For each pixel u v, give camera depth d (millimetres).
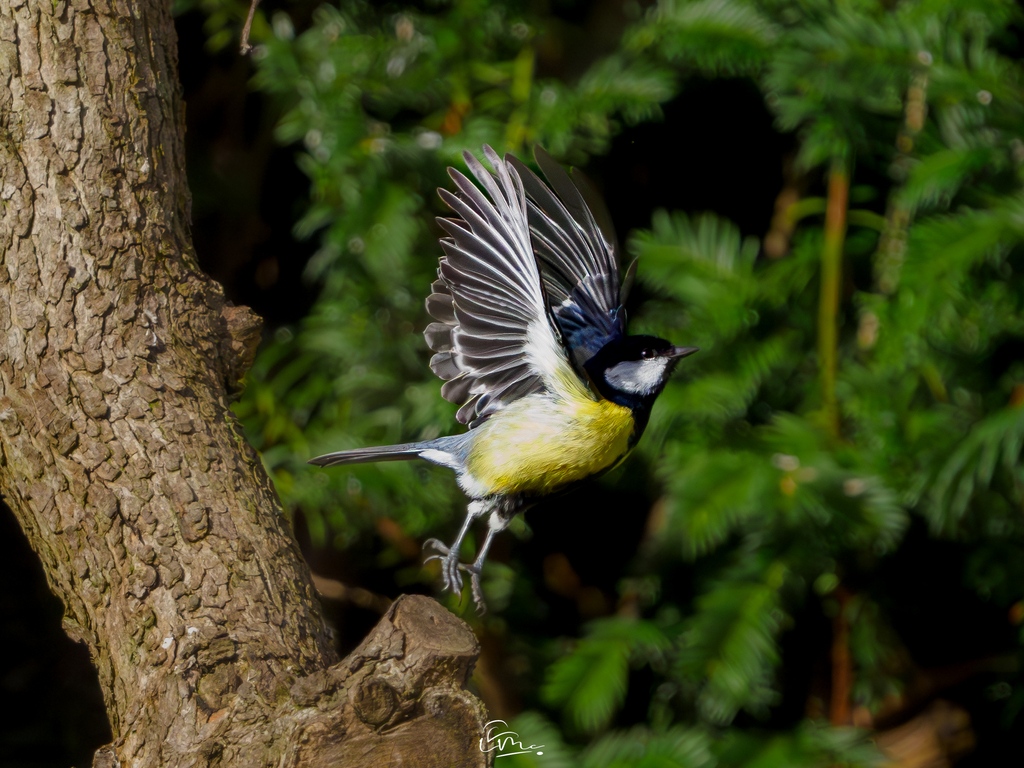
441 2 9789
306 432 9203
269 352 9367
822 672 10195
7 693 10352
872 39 8914
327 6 9594
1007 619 10336
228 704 4281
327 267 10227
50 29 4992
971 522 9586
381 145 8828
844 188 9125
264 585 4586
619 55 9570
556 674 9070
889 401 9109
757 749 8898
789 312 9672
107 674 4574
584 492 10750
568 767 8672
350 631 10219
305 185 10492
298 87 9062
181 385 4879
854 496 8695
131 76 5125
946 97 9109
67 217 4902
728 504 8617
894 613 10305
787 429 9039
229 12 9070
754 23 9211
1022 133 9102
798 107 9086
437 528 9383
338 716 4156
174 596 4488
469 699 4270
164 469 4684
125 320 4887
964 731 10352
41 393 4750
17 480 4793
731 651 8750
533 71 9938
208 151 10227
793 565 9141
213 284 5250
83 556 4621
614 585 10805
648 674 10203
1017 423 8523
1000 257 8844
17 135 4938
